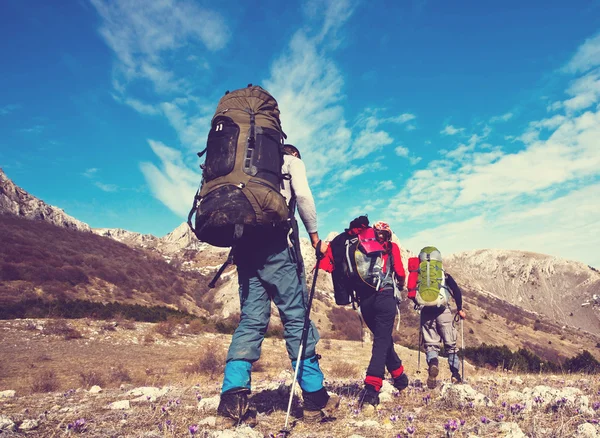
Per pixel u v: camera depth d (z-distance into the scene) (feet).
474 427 9.36
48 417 11.10
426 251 19.20
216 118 9.80
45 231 248.11
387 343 13.20
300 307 10.19
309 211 10.00
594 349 465.88
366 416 11.01
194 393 16.52
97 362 51.85
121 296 169.17
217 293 241.96
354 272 13.34
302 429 9.81
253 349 9.78
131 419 10.73
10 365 46.65
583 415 10.13
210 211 8.84
